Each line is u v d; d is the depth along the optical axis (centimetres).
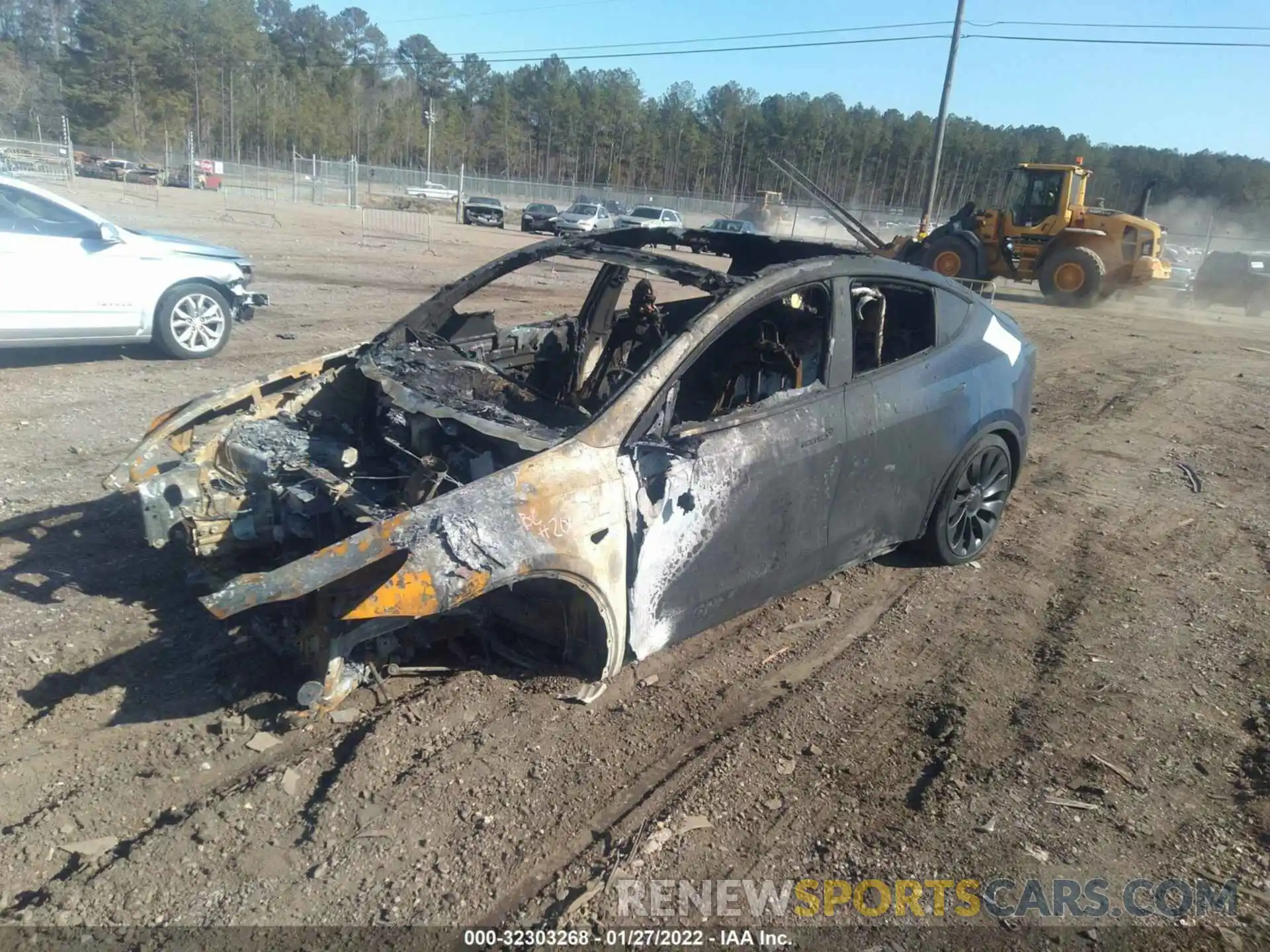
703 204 5831
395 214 3762
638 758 330
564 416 430
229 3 9625
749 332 426
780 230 4300
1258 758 342
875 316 435
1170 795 320
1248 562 527
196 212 2767
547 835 291
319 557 302
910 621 445
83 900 256
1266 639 435
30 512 500
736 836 294
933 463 457
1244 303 2170
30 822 285
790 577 406
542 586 334
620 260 416
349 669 337
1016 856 289
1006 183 2038
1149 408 905
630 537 339
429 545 300
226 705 347
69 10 9931
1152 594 480
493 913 260
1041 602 470
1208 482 672
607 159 10162
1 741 321
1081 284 1922
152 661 372
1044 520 584
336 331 1063
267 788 303
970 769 331
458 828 291
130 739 326
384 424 430
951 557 503
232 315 912
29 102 7825
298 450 403
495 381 429
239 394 441
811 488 395
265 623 363
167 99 8481
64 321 798
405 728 337
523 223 3491
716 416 394
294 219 2884
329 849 279
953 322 481
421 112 9544
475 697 359
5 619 394
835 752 340
